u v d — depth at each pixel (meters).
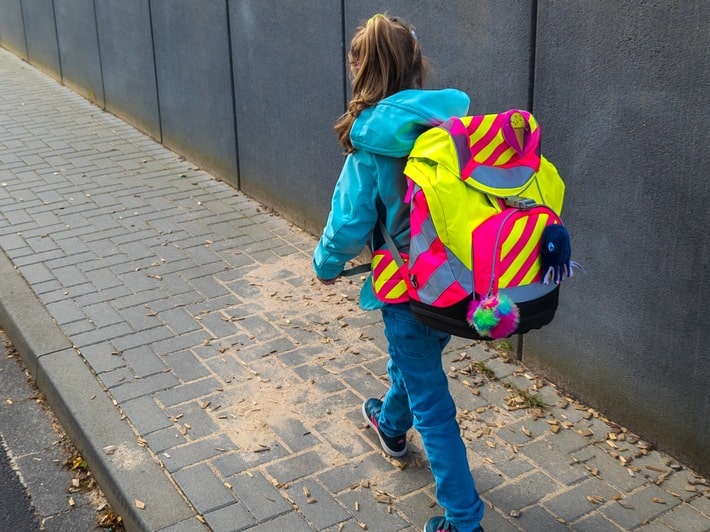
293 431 3.78
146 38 8.21
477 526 2.94
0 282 5.37
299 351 4.47
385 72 2.69
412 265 2.63
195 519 3.24
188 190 7.10
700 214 3.27
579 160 3.74
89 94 10.35
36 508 3.64
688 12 3.14
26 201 6.84
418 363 2.90
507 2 3.92
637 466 3.54
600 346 3.84
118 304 5.04
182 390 4.12
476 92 4.22
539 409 3.92
